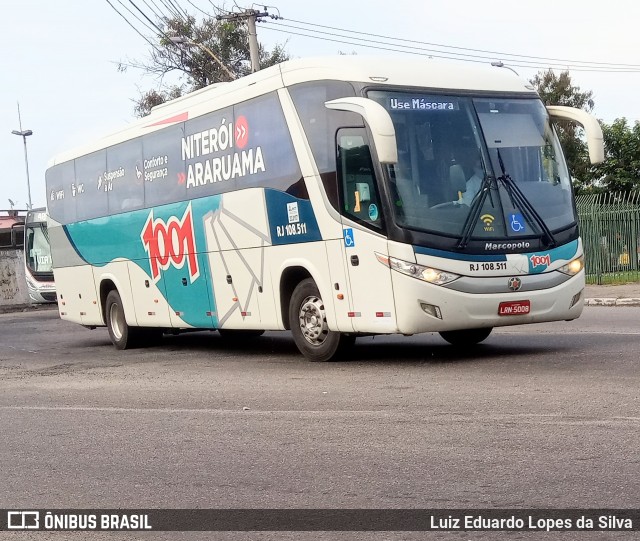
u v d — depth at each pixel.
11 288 41.56
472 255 11.90
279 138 13.41
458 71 12.84
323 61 12.73
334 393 10.45
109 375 13.92
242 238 14.37
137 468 7.48
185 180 15.88
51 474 7.47
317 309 13.12
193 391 11.48
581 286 12.70
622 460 6.71
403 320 11.71
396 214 11.72
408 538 5.39
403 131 11.98
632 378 10.12
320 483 6.65
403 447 7.52
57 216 20.66
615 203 27.88
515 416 8.41
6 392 12.58
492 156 12.38
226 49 47.06
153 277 17.06
